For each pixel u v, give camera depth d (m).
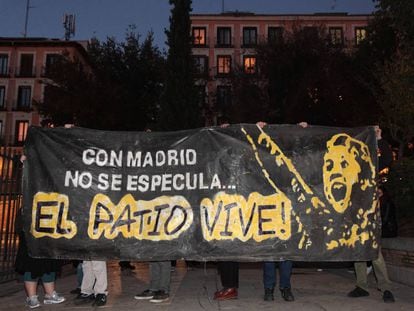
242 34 50.72
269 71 29.52
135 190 6.17
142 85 32.34
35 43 45.47
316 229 6.06
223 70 49.91
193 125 17.22
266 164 6.23
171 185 6.19
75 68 30.81
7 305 6.21
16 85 45.41
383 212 8.23
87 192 6.15
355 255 6.03
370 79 25.80
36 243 6.00
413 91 16.67
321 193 6.15
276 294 6.84
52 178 6.17
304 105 27.38
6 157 7.49
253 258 5.98
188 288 7.48
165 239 6.05
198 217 6.09
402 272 7.59
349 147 6.29
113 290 7.31
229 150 6.25
